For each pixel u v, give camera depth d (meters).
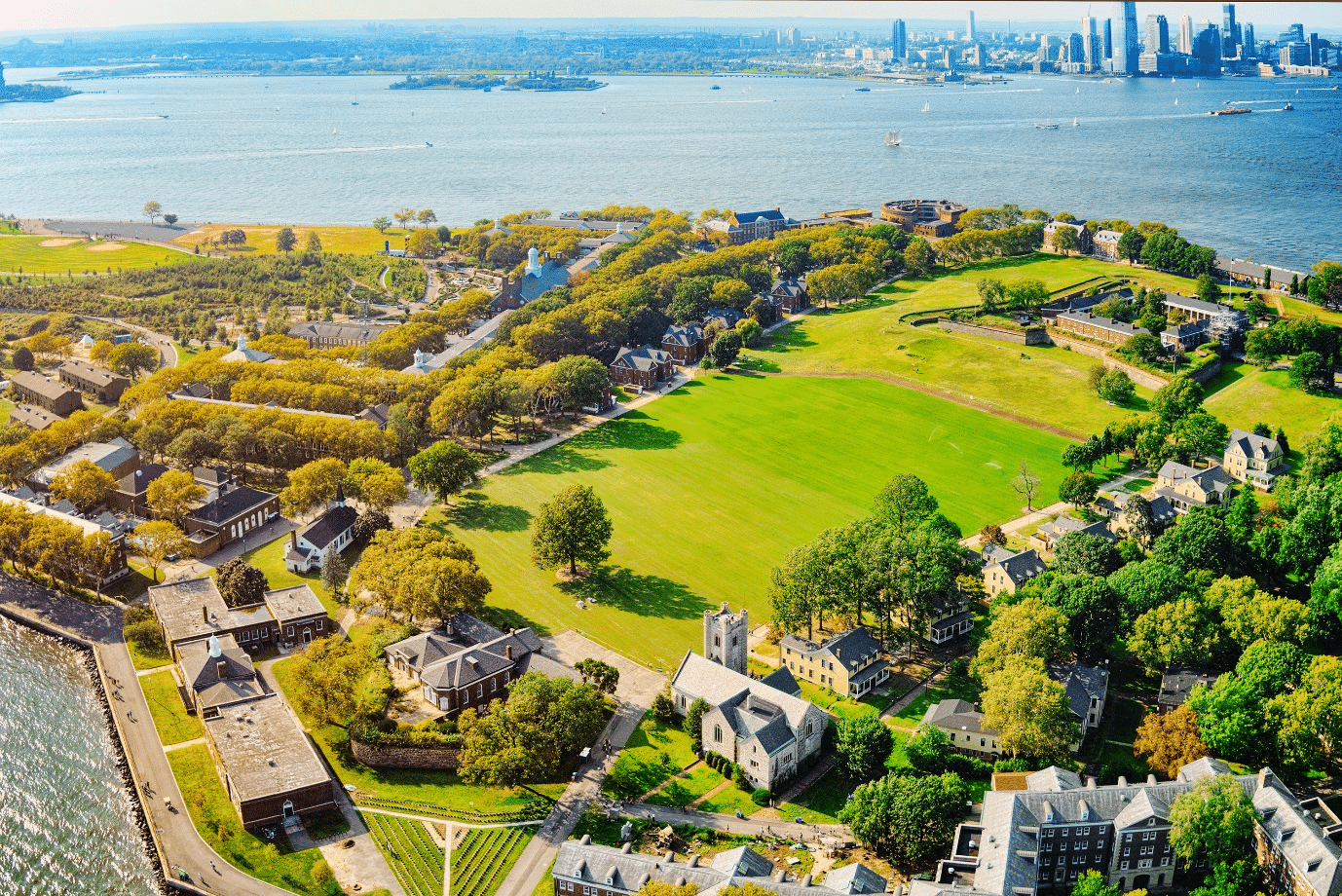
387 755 192.88
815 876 160.38
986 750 188.88
